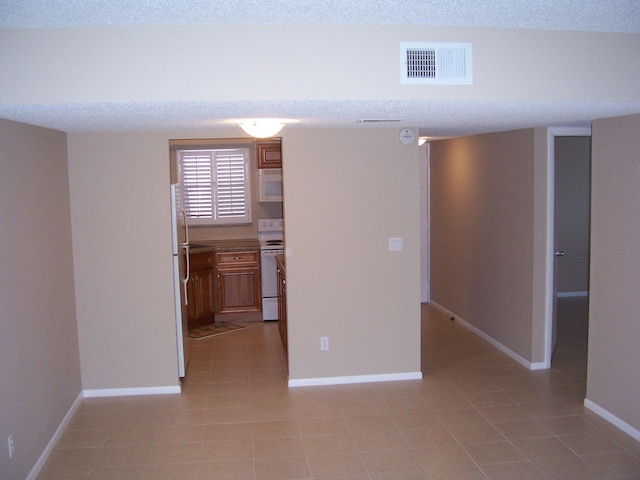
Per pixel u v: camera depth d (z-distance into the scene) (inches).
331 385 189.6
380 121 154.3
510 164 207.6
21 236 132.2
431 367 204.7
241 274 272.1
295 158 181.0
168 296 181.3
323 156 181.6
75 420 165.0
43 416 143.1
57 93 98.3
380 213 185.5
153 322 181.9
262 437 153.1
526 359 203.5
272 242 279.3
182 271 196.9
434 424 158.7
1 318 118.3
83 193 174.7
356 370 191.0
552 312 202.1
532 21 103.9
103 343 180.9
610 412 157.0
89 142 173.6
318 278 186.1
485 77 108.0
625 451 141.0
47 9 89.0
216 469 136.9
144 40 99.0
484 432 153.2
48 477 134.0
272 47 101.3
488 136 223.9
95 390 182.1
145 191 177.2
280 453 144.1
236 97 101.2
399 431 154.9
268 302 273.3
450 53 106.4
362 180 183.6
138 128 161.8
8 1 84.9
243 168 287.7
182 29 99.3
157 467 138.3
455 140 257.1
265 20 98.7
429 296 303.4
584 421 158.2
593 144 155.5
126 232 177.8
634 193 142.3
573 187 311.4
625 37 112.0
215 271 269.9
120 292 179.6
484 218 231.1
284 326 208.5
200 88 100.4
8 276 123.0
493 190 221.9
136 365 182.9
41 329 144.2
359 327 189.3
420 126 178.9
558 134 190.1
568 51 110.4
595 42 111.2
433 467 135.6
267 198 275.3
